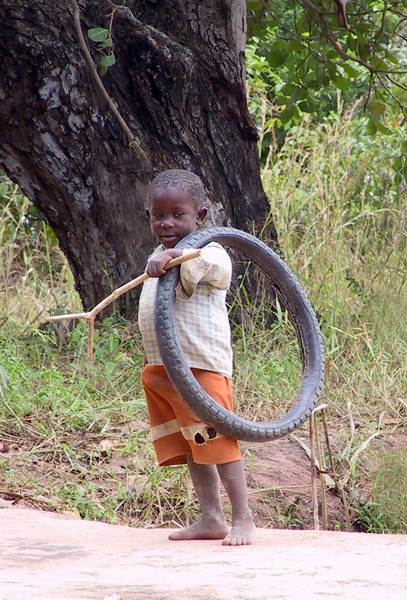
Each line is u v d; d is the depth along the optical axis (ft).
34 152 41.37
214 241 21.21
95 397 37.19
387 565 16.49
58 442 32.96
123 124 37.65
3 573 16.63
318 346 22.76
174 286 20.20
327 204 53.06
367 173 59.67
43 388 36.27
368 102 51.03
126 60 41.65
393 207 55.88
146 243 42.70
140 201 42.47
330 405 38.75
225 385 20.89
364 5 51.06
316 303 46.55
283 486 32.86
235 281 43.39
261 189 45.01
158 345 19.89
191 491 30.81
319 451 31.48
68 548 19.51
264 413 37.50
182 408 20.53
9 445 32.53
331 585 14.69
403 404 38.99
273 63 51.62
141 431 33.88
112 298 20.77
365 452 35.35
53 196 42.55
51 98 40.37
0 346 41.50
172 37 43.34
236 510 20.30
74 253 43.73
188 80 42.27
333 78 51.39
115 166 42.06
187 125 42.75
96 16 41.09
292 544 19.86
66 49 40.22
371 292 47.34
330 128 60.29
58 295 55.77
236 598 13.79
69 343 42.29
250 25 50.70
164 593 14.26
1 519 23.59
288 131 66.59
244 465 33.63
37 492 29.48
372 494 33.24
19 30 39.40
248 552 18.56
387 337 44.37
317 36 51.42
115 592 14.42
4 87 40.06
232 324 43.04
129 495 30.50
